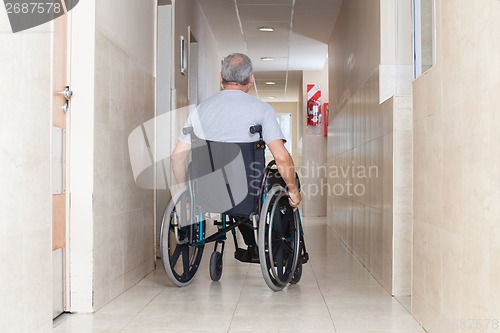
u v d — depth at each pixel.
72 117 2.95
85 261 2.93
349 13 6.08
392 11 4.08
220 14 7.40
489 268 1.78
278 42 8.98
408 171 3.35
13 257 1.78
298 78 12.28
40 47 1.99
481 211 1.85
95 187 2.98
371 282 3.78
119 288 3.38
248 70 3.50
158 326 2.66
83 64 2.96
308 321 2.75
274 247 3.45
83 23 2.97
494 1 1.74
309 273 4.14
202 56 7.31
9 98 1.75
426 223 2.57
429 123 2.52
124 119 3.54
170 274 3.44
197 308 3.02
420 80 2.69
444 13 2.29
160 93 5.11
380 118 3.90
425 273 2.58
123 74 3.53
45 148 2.04
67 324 2.70
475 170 1.91
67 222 2.93
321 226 8.16
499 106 1.70
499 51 1.70
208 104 3.48
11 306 1.77
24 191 1.87
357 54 5.38
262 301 3.19
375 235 3.98
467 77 2.00
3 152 1.71
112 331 2.57
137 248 3.81
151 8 4.32
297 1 6.80
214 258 3.75
